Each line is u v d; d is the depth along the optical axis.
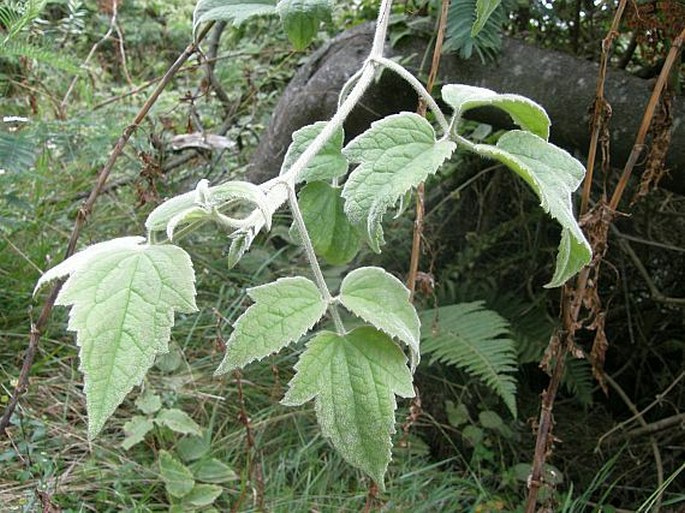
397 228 2.47
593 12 2.14
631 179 2.26
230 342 0.70
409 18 2.16
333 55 2.34
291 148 1.06
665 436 2.25
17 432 1.90
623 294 2.47
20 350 2.14
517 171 0.77
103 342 0.56
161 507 1.81
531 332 2.38
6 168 2.04
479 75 2.07
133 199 2.63
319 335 0.74
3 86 3.06
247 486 1.82
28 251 2.34
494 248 2.59
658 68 2.03
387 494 1.95
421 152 0.75
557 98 1.98
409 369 0.75
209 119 3.28
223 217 0.65
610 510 2.06
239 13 1.28
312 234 1.10
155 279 0.58
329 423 0.71
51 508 1.50
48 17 3.66
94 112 2.87
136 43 4.40
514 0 1.99
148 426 1.83
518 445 2.31
